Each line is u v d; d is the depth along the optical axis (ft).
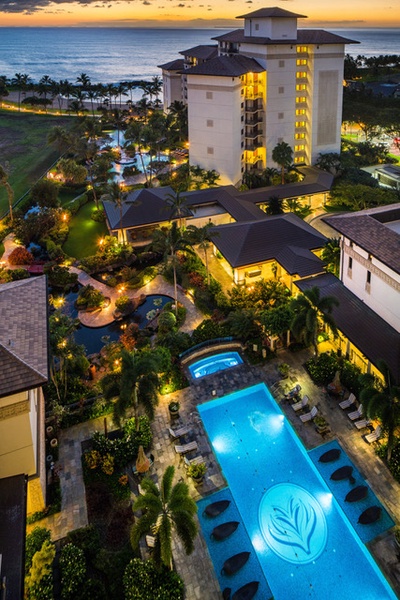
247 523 83.71
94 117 429.79
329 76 268.00
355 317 118.62
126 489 89.15
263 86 256.32
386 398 86.48
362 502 85.05
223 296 147.43
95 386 115.96
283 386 113.19
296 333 112.78
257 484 91.25
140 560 76.48
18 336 84.43
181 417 105.70
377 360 105.09
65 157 322.14
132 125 318.04
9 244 198.90
